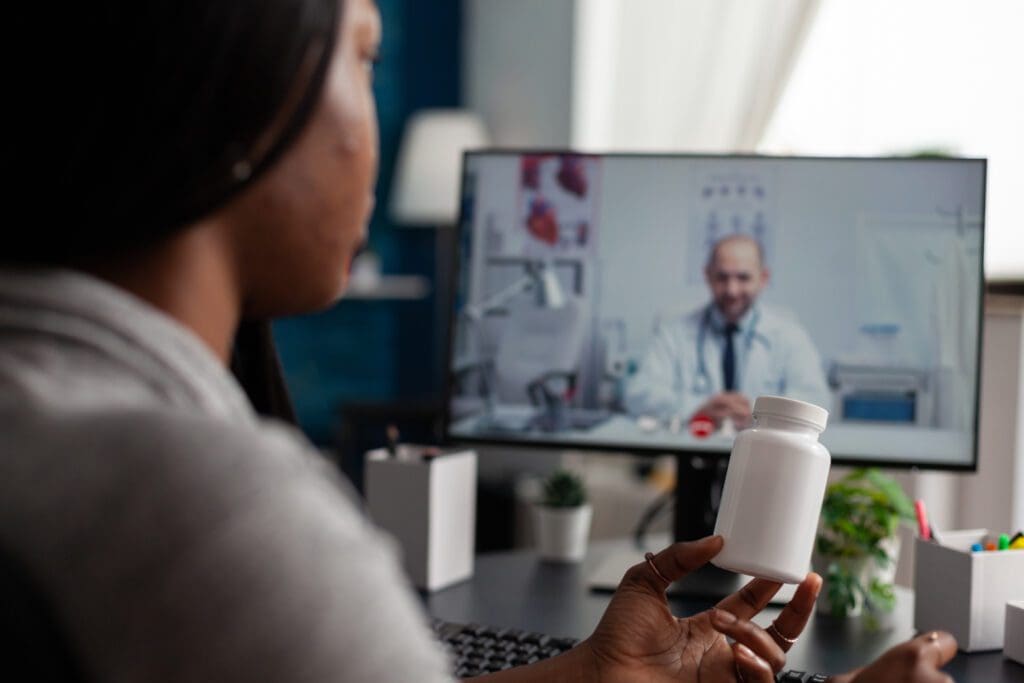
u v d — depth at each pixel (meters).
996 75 2.30
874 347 1.31
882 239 1.31
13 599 0.37
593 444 1.39
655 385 1.37
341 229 0.50
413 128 4.04
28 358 0.40
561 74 3.89
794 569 0.75
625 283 1.39
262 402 0.77
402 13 4.33
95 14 0.42
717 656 0.77
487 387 1.42
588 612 1.25
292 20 0.44
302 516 0.38
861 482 1.32
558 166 1.41
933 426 1.30
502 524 3.24
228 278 0.48
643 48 3.45
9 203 0.43
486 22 4.17
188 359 0.43
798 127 2.87
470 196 1.44
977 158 1.29
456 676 0.95
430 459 1.34
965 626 1.11
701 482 1.41
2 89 0.42
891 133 2.61
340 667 0.37
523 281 1.42
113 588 0.36
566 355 1.40
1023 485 1.72
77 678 0.38
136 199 0.43
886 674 0.57
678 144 3.31
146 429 0.38
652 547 1.55
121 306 0.42
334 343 4.29
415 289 4.18
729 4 3.07
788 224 1.34
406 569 1.33
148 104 0.42
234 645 0.36
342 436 3.13
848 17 2.71
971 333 1.29
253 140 0.44
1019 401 1.64
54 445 0.38
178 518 0.36
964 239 1.30
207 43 0.42
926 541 1.16
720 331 1.35
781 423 0.76
